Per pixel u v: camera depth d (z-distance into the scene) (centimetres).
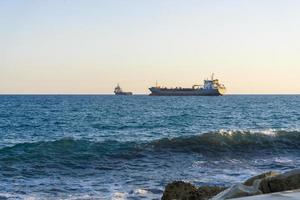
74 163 2052
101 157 2209
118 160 2169
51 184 1616
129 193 1452
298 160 2284
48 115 6606
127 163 2098
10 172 1833
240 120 5766
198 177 1745
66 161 2084
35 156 2147
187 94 19162
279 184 775
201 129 4438
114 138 3391
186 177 1747
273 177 791
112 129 4353
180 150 2486
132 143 2552
